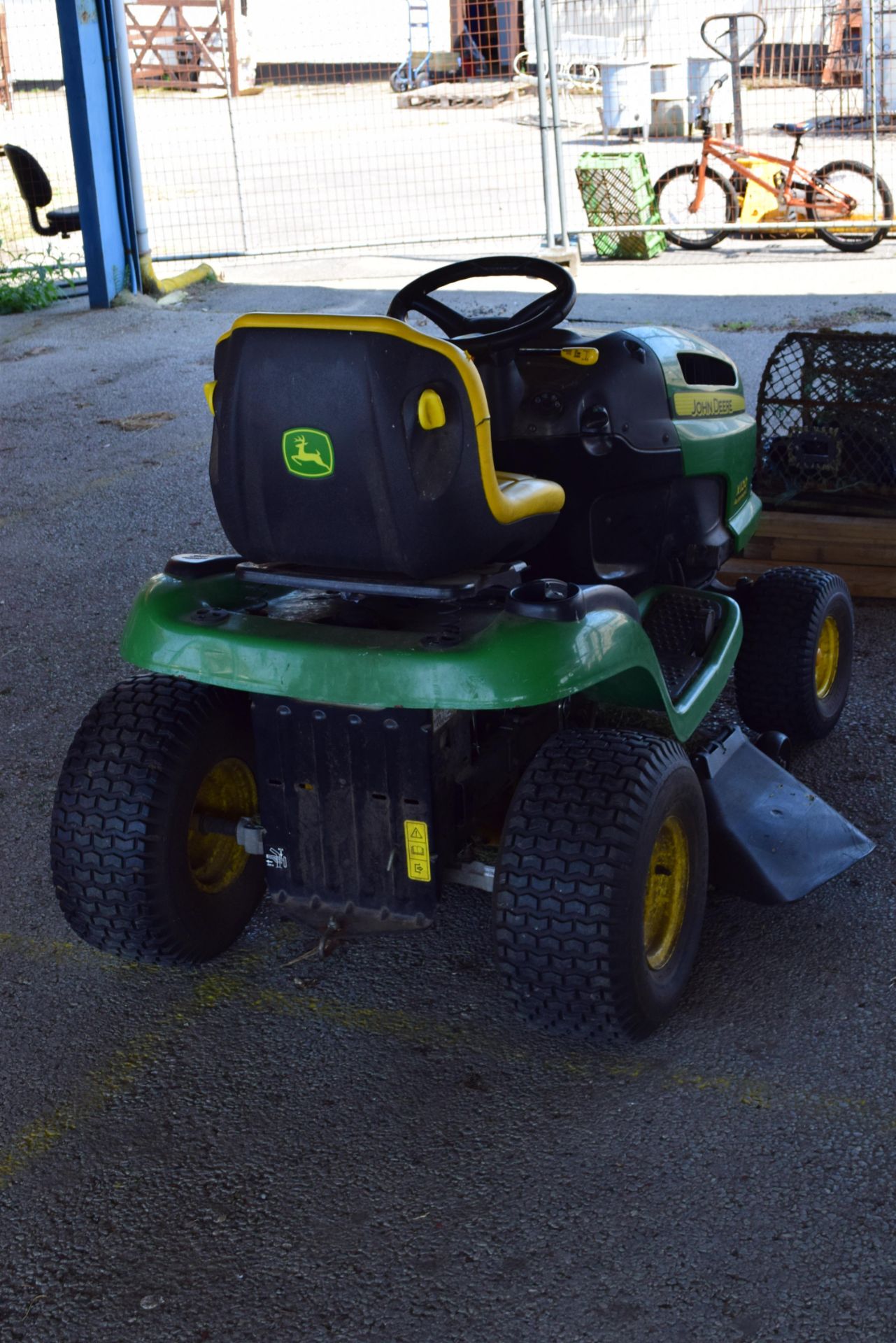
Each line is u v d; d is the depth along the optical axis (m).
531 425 3.43
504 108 24.55
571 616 2.62
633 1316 2.25
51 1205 2.59
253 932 3.46
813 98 18.98
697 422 3.79
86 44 10.71
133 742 2.95
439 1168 2.63
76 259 13.62
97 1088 2.92
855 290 10.55
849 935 3.29
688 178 13.13
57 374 9.55
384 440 2.46
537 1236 2.44
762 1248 2.38
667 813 2.77
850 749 4.22
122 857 2.92
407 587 2.65
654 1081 2.83
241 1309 2.33
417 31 26.56
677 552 3.85
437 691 2.55
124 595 5.77
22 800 4.16
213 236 14.65
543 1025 2.81
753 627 4.03
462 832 2.89
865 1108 2.71
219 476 2.67
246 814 3.31
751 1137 2.65
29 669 5.11
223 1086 2.90
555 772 2.72
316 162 20.11
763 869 3.26
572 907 2.61
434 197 16.55
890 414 5.20
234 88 27.33
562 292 3.06
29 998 3.23
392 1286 2.35
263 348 2.51
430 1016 3.10
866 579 5.28
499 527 2.65
